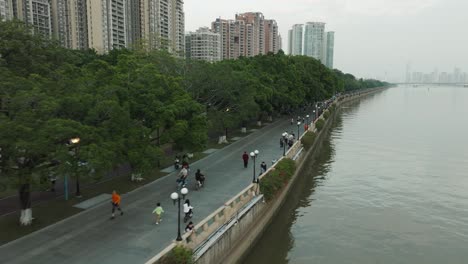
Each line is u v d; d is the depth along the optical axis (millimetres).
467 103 179000
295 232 30672
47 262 18750
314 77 100625
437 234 30344
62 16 112500
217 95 50469
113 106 25125
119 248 20391
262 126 69750
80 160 22953
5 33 32906
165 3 142625
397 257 26516
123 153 26812
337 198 39156
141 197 28828
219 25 186750
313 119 77250
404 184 44250
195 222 24344
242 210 26359
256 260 26141
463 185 43969
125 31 124188
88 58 60188
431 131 85750
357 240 29156
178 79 38344
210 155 44688
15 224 22844
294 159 43438
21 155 19797
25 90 22188
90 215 24844
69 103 23703
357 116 117562
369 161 55875
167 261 18219
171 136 30375
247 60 82062
